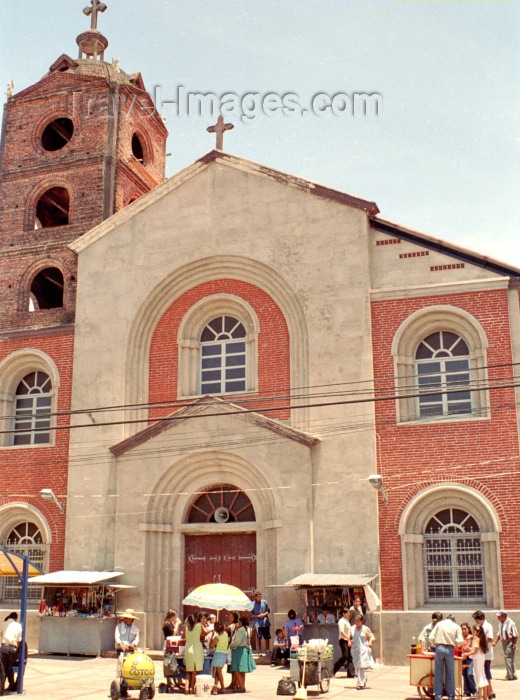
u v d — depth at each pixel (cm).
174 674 1897
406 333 2609
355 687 1961
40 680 2056
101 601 2588
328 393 2598
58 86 3397
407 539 2444
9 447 2914
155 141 3650
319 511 2522
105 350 2884
